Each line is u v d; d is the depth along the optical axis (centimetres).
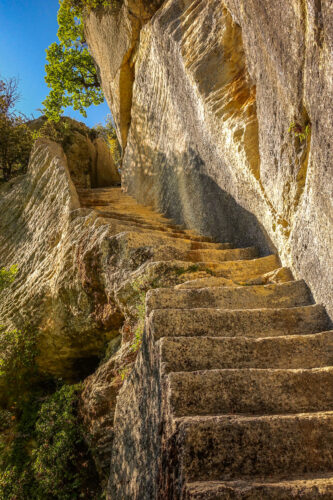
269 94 321
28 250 736
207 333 255
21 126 1285
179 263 368
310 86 229
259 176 381
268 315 266
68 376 600
